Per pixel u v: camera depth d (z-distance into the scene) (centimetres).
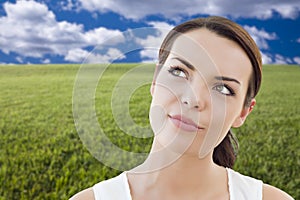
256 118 440
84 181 350
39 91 445
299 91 489
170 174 81
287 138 422
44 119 414
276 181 383
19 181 353
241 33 77
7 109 425
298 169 393
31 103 432
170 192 82
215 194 86
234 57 76
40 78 462
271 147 406
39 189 352
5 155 373
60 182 350
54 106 434
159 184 82
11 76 464
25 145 384
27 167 362
